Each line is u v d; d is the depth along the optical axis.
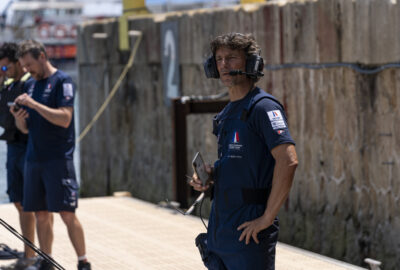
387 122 13.01
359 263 13.73
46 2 97.44
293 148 6.29
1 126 11.19
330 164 14.38
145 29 20.62
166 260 11.80
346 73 13.88
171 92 19.52
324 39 14.34
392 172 12.94
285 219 15.66
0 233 13.56
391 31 12.78
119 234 13.91
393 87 12.84
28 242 8.52
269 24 15.83
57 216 15.52
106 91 22.78
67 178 10.25
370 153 13.43
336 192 14.24
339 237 14.19
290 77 15.34
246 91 6.61
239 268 6.54
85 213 16.23
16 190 11.46
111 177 22.84
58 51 98.00
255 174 6.45
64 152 10.24
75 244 10.41
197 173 6.69
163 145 20.11
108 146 22.89
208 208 18.06
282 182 6.23
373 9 13.12
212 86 17.78
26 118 10.41
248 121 6.44
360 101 13.60
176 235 13.83
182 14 18.84
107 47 22.58
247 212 6.50
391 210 12.98
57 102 10.21
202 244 7.10
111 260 11.78
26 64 10.16
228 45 6.49
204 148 18.16
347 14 13.73
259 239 6.46
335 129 14.22
